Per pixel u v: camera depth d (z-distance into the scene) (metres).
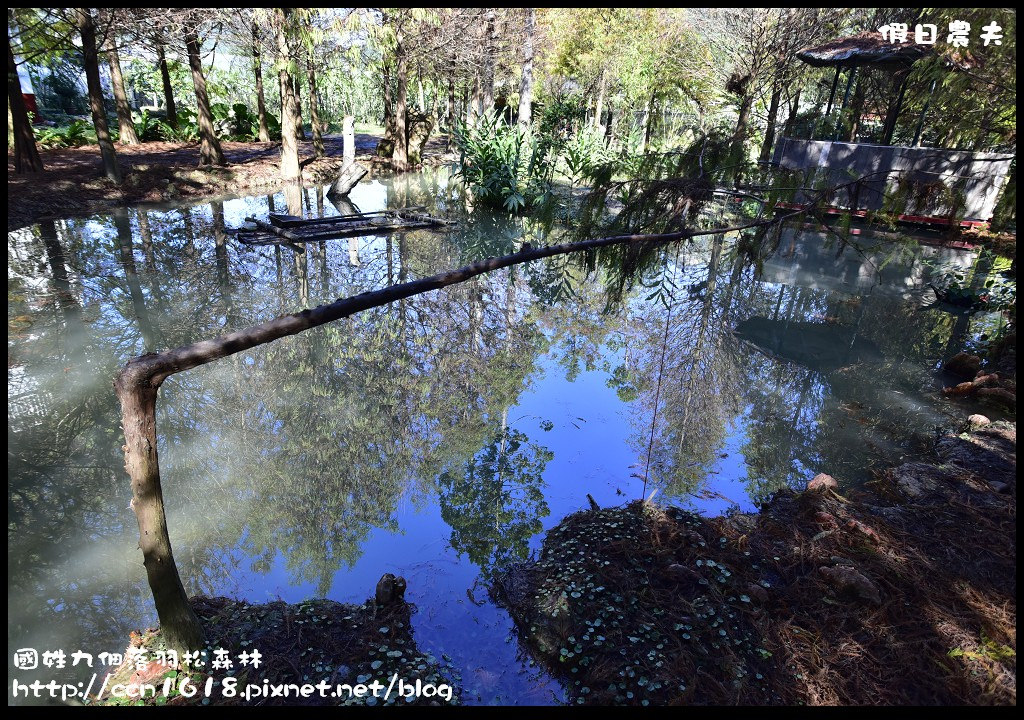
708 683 2.64
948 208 3.76
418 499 4.35
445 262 10.52
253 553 3.70
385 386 6.07
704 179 3.38
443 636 3.00
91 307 7.32
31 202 11.08
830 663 2.72
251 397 5.65
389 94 21.97
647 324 8.14
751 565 3.42
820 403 5.91
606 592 3.21
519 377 6.45
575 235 3.57
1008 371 6.36
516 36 18.38
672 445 5.12
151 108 24.05
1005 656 2.72
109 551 3.63
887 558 3.40
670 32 19.69
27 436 4.77
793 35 16.45
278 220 11.93
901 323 8.19
